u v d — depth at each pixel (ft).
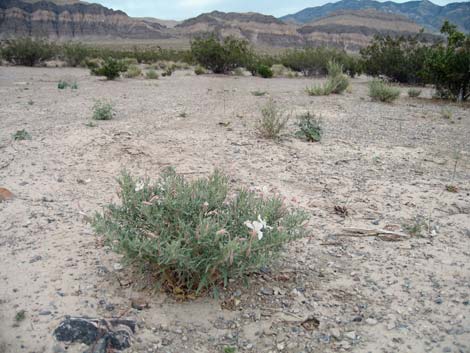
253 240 9.49
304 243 13.51
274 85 63.72
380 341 9.25
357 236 14.06
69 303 10.15
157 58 127.13
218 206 11.14
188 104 40.19
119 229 10.16
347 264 12.36
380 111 39.50
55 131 27.07
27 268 11.62
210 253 9.63
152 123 30.17
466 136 29.30
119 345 8.85
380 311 10.25
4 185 17.69
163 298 10.45
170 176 11.97
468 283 11.37
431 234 14.20
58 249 12.66
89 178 18.84
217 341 9.21
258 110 37.04
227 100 43.80
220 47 84.23
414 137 28.71
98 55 123.34
